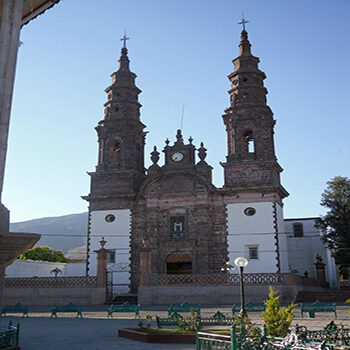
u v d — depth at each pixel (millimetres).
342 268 53125
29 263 50281
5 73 9398
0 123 9172
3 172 9125
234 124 45656
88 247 46281
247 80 47250
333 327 13023
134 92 51469
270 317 12906
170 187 45625
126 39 53875
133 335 15820
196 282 36438
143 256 37438
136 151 49281
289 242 54125
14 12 9836
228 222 43250
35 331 18641
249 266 41406
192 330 15766
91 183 48219
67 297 37219
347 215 48156
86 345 14305
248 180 43875
